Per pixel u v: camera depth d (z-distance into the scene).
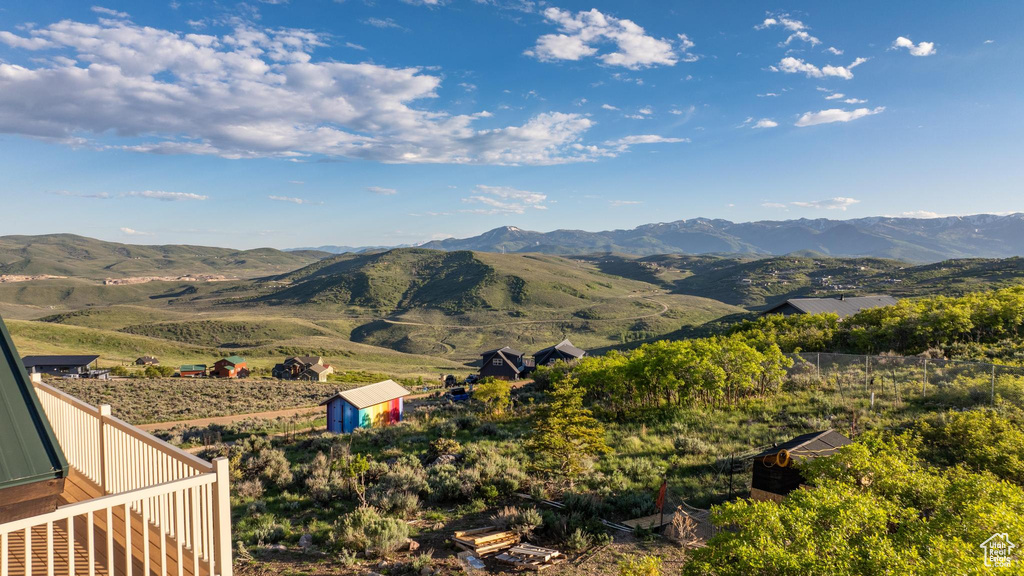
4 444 5.20
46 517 4.37
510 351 73.00
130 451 6.88
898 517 10.86
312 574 13.84
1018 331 34.81
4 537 4.13
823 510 9.90
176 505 5.28
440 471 22.14
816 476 13.78
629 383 33.31
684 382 30.39
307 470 24.27
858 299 58.94
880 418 23.97
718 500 18.03
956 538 8.59
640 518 17.08
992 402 22.36
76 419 8.58
